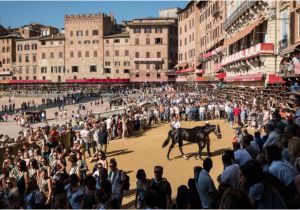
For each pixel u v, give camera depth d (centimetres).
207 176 1055
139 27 13650
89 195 1085
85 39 14200
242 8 5878
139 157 2573
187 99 5656
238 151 1148
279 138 1148
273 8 4738
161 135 3512
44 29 16575
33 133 2883
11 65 15450
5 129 5762
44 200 1217
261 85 5041
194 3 11419
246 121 3609
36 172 1517
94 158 2538
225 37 7788
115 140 3419
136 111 4197
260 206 706
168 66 13600
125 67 13862
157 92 9462
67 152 2614
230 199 664
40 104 10025
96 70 14125
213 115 4447
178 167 2195
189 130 2366
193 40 11656
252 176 723
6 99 11950
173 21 13812
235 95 5550
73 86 13312
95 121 3195
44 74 14800
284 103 3152
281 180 832
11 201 1317
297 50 3859
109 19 14762
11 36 15438
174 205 1098
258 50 4825
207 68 9969
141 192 1202
